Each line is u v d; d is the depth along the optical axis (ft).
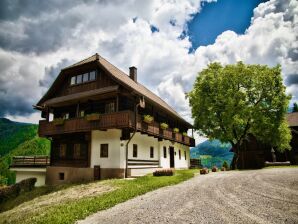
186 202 29.99
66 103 74.74
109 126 60.23
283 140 97.14
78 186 55.83
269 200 29.25
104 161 64.08
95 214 27.40
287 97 93.86
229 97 93.25
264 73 94.58
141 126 65.41
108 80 68.59
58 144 75.92
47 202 45.14
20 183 69.82
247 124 97.09
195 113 103.50
